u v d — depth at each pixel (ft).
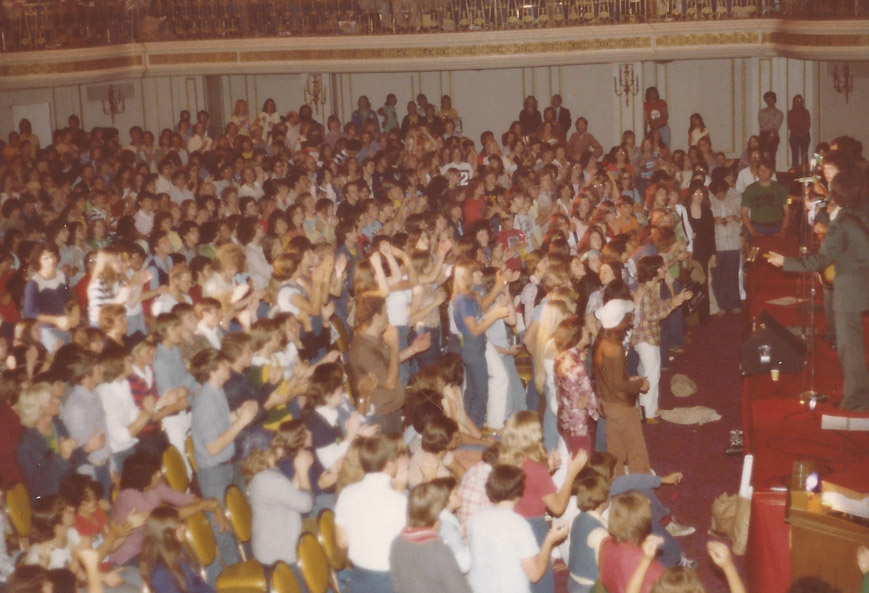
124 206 48.57
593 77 75.87
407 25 68.54
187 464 29.07
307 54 69.72
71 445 24.52
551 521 26.71
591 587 20.68
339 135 64.49
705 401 37.65
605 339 28.76
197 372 25.26
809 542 22.36
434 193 51.42
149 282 36.73
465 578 19.74
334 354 29.19
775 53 62.69
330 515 23.38
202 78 74.33
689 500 29.91
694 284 44.14
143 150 62.18
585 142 64.23
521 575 19.81
